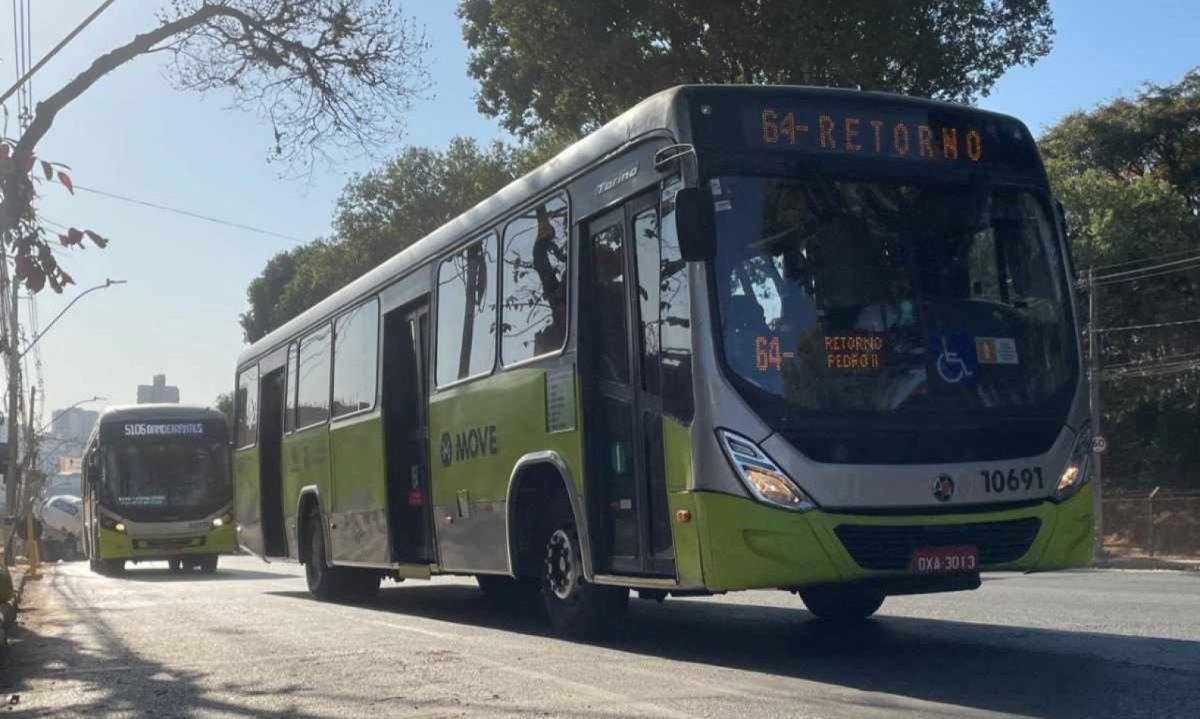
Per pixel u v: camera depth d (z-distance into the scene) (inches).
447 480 485.7
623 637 401.7
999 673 311.7
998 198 349.1
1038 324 341.7
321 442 655.8
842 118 339.0
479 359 458.6
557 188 403.9
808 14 942.4
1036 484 324.2
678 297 330.0
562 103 1069.8
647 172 347.9
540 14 1014.4
